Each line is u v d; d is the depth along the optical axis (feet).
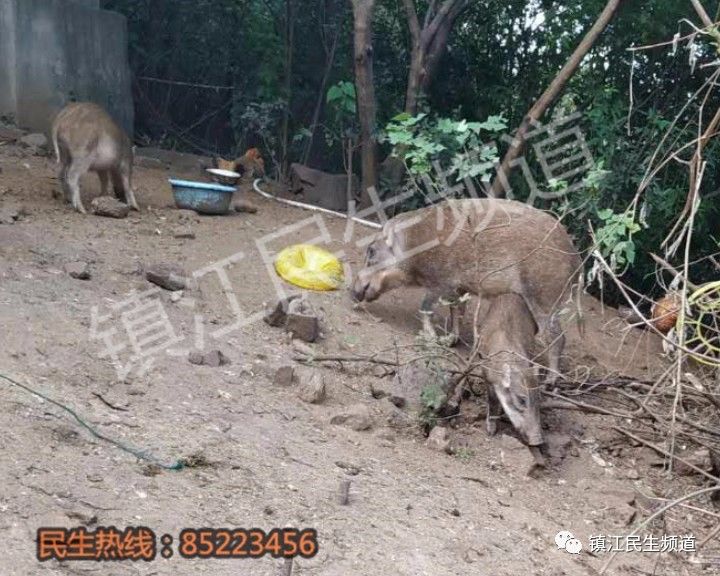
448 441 11.93
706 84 8.58
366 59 21.52
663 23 21.12
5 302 12.39
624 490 11.93
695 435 12.50
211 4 26.13
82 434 9.72
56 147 17.88
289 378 12.50
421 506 10.12
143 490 8.96
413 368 13.10
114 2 26.40
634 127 21.49
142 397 11.07
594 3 21.56
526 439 12.12
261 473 9.92
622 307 19.27
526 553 9.68
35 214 17.02
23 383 10.48
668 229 20.81
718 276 21.57
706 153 20.70
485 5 24.00
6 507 8.08
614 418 13.76
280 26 25.88
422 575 8.66
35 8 21.62
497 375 12.44
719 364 8.34
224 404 11.45
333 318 15.20
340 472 10.46
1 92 21.30
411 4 21.98
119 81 24.26
